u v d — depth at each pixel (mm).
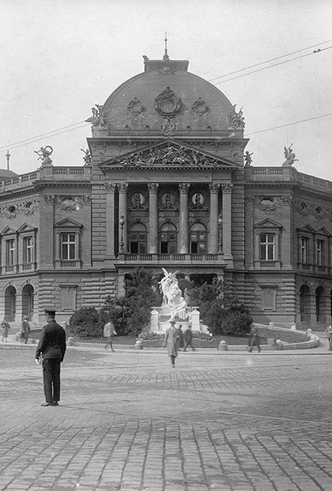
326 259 115188
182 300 79000
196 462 13797
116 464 13609
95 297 103688
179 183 102188
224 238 102250
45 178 106250
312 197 112562
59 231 105625
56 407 22000
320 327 103938
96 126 104562
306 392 27172
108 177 102375
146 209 105250
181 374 36500
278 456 14359
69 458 14141
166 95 105688
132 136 103625
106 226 102875
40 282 105438
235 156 104312
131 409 21578
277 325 104875
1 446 15375
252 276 105812
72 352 60031
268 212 106562
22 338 75875
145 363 46594
